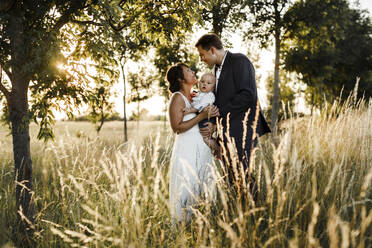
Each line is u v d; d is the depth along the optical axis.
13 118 2.66
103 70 2.83
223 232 1.98
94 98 2.70
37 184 3.15
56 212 2.51
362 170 2.37
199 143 2.84
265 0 15.85
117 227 1.88
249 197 1.80
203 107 2.91
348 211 2.07
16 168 2.66
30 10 2.41
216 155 2.98
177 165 2.79
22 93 2.67
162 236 1.90
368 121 2.79
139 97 15.55
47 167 2.79
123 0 3.29
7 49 2.64
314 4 16.52
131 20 3.29
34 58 2.34
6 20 2.27
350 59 21.66
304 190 2.29
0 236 1.97
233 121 2.93
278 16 16.39
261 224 2.19
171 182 2.77
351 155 2.75
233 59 3.05
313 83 18.22
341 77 22.27
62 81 2.54
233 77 3.01
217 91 3.08
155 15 3.37
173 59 13.39
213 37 3.13
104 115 13.39
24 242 2.30
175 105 2.84
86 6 2.55
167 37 3.60
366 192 2.18
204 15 10.53
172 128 2.85
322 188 2.25
